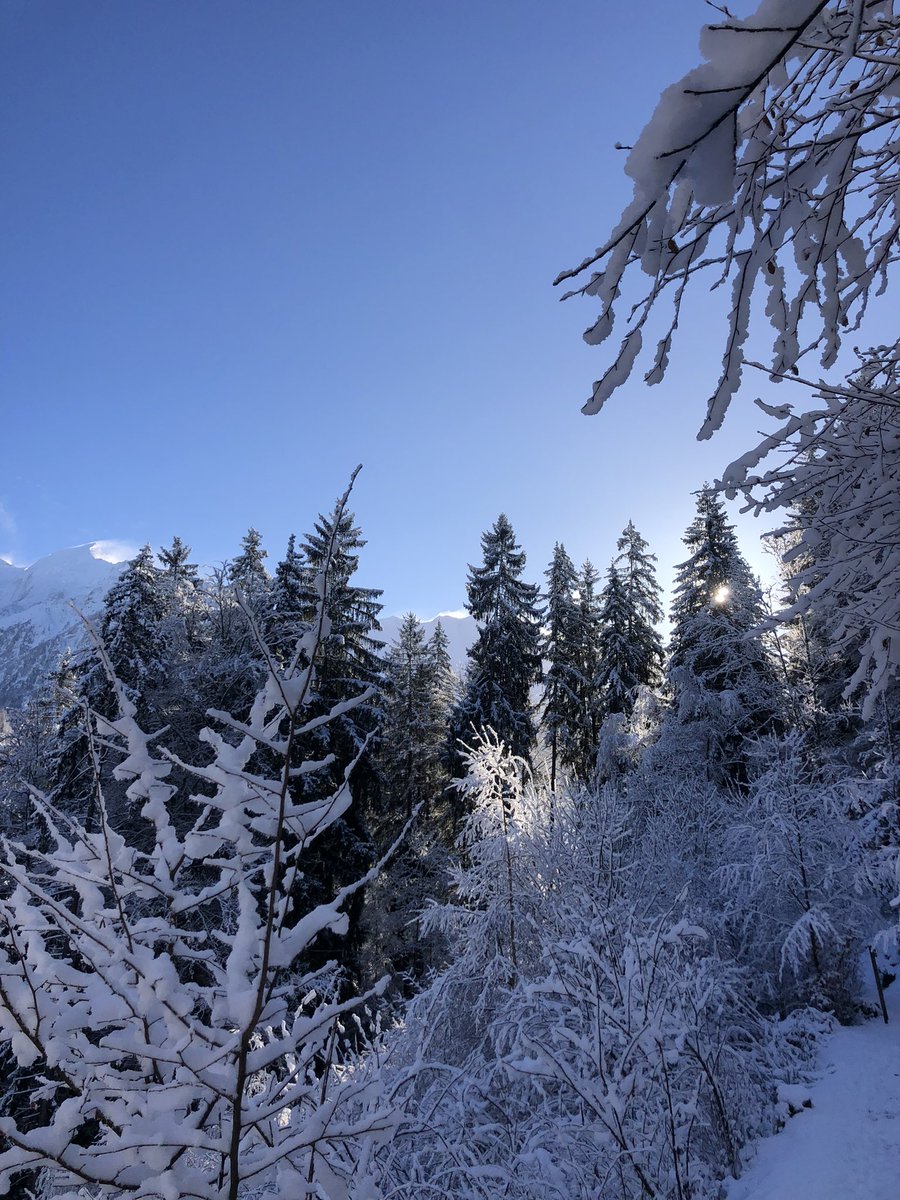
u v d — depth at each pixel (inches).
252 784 81.5
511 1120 198.4
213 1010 79.0
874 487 135.0
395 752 983.6
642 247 59.2
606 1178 168.9
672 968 227.1
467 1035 307.6
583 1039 182.2
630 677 961.5
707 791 517.3
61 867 85.7
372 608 780.6
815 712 566.3
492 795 390.6
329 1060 97.2
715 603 676.7
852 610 145.9
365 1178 88.3
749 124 61.6
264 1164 76.1
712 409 72.7
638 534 1112.8
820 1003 330.3
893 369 137.7
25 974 73.8
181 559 961.5
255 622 75.4
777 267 76.8
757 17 45.9
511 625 916.6
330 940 548.4
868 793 404.8
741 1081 225.0
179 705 624.1
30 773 636.1
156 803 88.9
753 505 154.6
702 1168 191.8
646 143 50.8
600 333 65.9
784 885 369.4
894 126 80.4
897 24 66.4
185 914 100.0
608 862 347.6
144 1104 75.7
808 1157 193.8
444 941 741.9
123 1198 72.6
